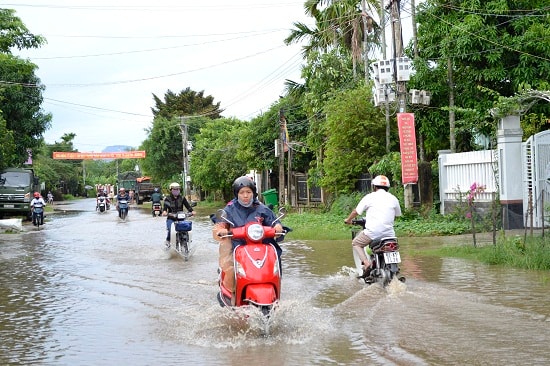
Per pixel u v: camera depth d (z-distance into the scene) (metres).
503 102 16.30
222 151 47.09
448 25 20.55
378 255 9.30
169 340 6.70
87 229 25.70
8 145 31.45
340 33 29.80
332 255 13.96
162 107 77.56
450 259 12.27
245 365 5.62
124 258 14.57
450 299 8.26
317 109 29.06
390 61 20.08
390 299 8.41
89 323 7.70
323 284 10.05
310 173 30.47
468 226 17.42
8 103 35.19
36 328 7.49
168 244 14.81
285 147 32.88
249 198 7.36
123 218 33.50
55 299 9.46
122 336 6.98
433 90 21.12
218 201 55.22
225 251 7.29
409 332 6.59
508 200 16.45
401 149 19.83
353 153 24.31
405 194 20.09
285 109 35.72
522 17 19.59
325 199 31.11
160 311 8.27
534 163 16.16
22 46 35.56
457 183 19.75
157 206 36.31
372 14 28.70
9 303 9.22
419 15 21.77
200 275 11.48
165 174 68.12
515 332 6.44
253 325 6.76
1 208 32.62
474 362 5.43
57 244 18.94
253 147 37.56
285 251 15.03
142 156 69.31
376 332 6.66
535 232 15.16
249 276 6.75
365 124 23.70
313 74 29.53
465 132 21.58
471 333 6.45
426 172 20.47
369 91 24.16
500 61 19.67
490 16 19.83
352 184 25.33
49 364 5.91
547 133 16.19
